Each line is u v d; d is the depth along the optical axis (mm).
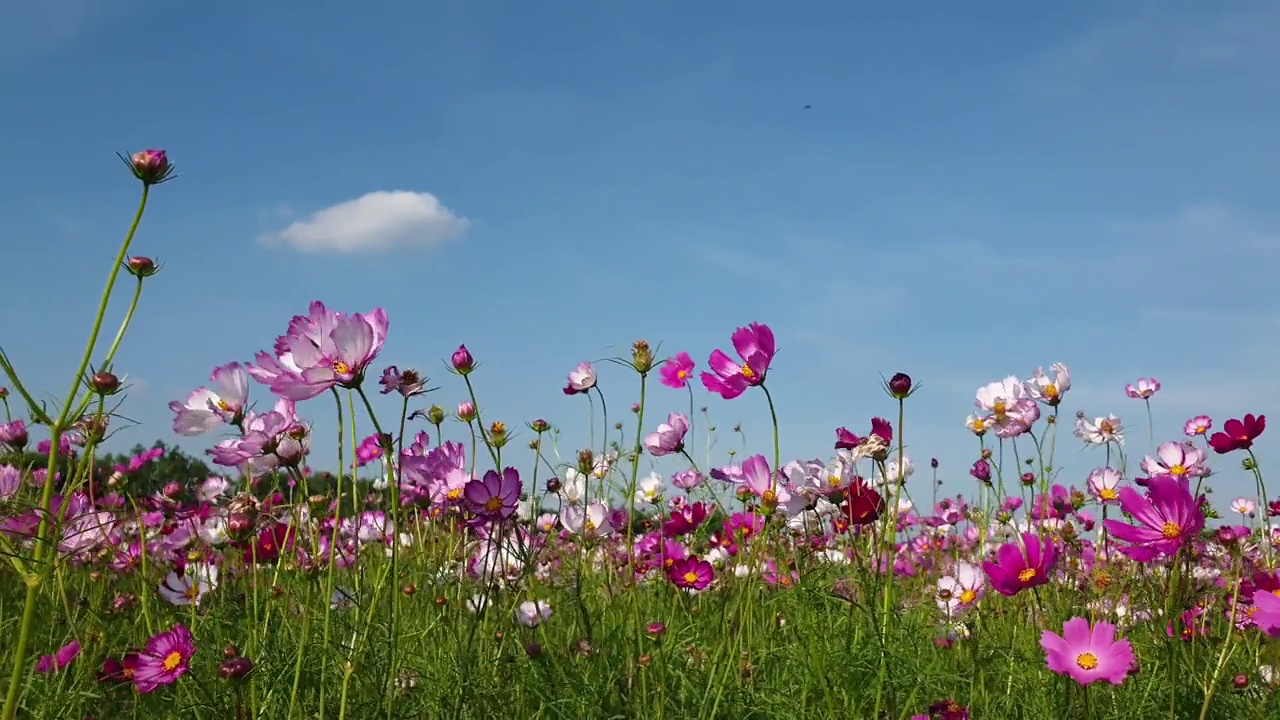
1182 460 2078
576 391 2158
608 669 1675
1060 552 2053
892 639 1579
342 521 1967
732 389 1590
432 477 1696
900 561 2494
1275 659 1755
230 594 1793
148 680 1447
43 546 1264
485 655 1641
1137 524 1483
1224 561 2096
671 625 1829
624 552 2275
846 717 1551
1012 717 1641
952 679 1610
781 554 1946
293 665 1549
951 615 1796
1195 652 1693
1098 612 1862
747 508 1804
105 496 1996
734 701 1615
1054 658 1381
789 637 1770
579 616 1855
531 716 1657
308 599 1462
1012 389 2184
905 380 1517
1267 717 1642
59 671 1612
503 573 1684
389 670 1463
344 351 1356
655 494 2354
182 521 1974
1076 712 1600
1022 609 1818
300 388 1351
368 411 1373
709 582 1891
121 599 1775
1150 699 1632
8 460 1739
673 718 1604
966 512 2799
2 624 1625
